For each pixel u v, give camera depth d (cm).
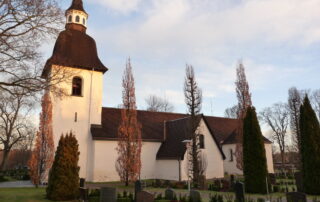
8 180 3469
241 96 3089
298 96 5494
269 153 3800
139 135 2533
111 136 2917
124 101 2583
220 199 1352
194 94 2744
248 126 1966
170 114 3700
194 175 2484
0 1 1381
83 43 3055
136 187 1545
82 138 2875
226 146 3806
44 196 1652
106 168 2827
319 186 1667
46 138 2367
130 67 2673
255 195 1717
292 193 1091
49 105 2438
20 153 7225
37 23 1505
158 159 3095
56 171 1566
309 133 1767
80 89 2992
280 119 6047
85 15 3175
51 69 1720
